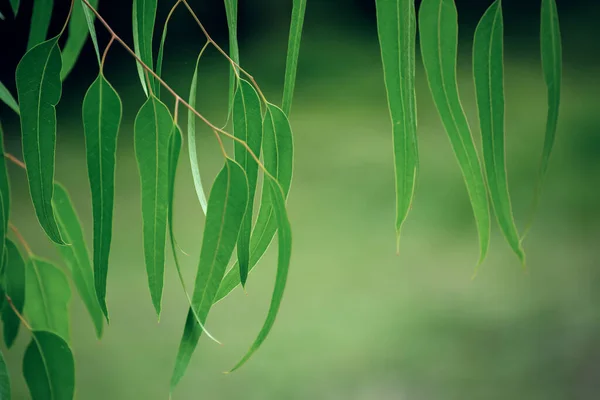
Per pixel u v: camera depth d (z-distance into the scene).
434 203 4.73
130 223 4.55
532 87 7.00
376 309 3.39
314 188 5.13
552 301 3.40
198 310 1.00
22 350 2.86
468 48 7.94
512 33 8.15
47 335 1.15
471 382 2.72
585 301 3.38
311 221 4.56
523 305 3.37
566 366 2.81
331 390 2.67
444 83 1.04
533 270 3.75
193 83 1.01
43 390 1.15
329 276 3.78
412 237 4.28
